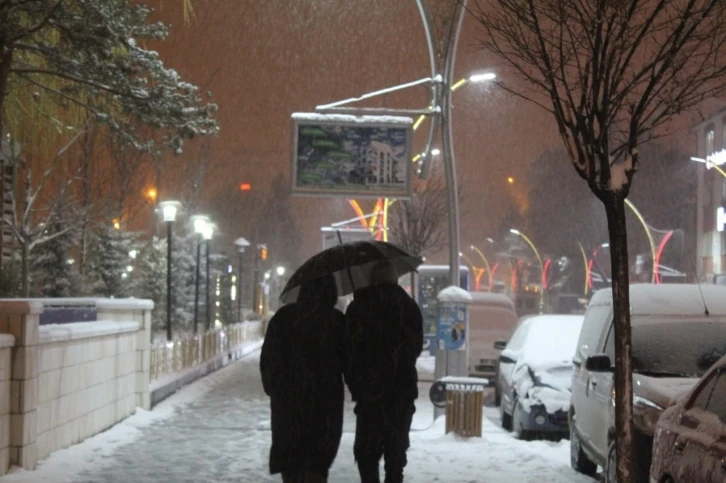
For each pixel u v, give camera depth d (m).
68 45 16.62
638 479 8.99
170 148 17.53
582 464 11.80
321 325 7.35
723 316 10.83
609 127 8.92
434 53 17.66
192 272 49.62
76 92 17.72
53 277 34.34
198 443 13.45
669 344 10.53
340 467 11.79
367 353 7.77
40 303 10.73
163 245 47.59
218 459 12.08
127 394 15.85
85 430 13.16
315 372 7.29
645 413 9.08
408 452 12.89
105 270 40.50
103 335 14.12
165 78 17.38
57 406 11.84
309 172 18.78
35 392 10.74
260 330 48.59
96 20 16.27
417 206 44.31
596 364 9.98
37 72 16.64
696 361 10.37
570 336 16.64
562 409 14.64
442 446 13.55
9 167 29.11
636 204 71.38
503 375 17.62
